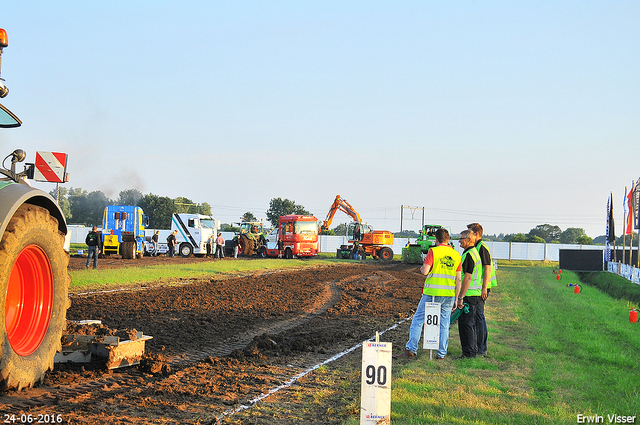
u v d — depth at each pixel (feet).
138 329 32.12
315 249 144.66
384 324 39.32
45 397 17.95
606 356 27.12
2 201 17.54
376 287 69.62
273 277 80.12
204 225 139.74
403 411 17.75
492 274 33.22
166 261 105.09
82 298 44.57
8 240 16.96
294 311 44.47
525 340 31.96
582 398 20.30
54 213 21.09
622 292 62.54
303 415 17.78
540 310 44.50
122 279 60.85
